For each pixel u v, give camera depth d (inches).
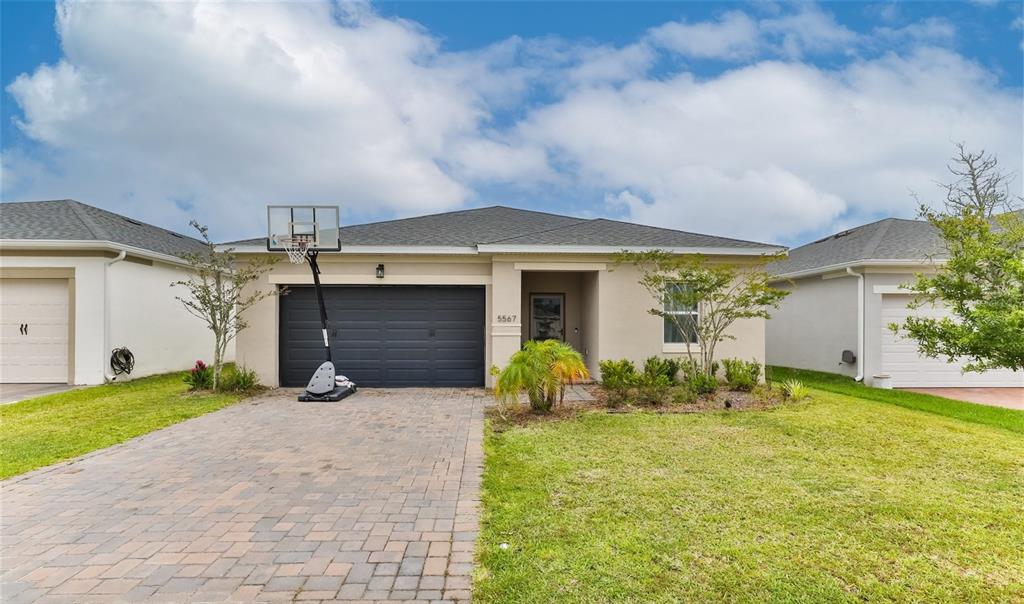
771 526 144.3
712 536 137.7
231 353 628.4
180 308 534.6
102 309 427.2
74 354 424.8
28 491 175.8
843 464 204.2
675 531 140.7
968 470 197.5
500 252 411.8
